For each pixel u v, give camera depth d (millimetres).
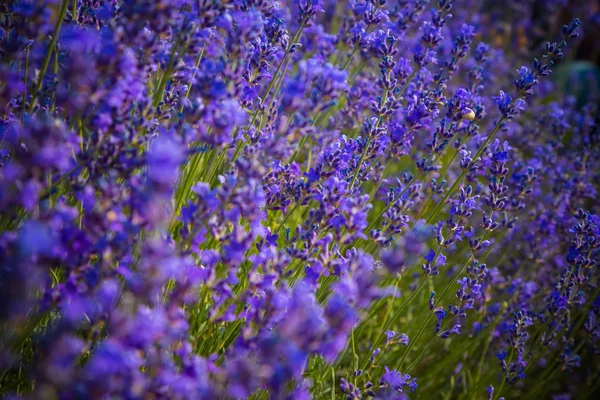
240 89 596
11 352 560
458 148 760
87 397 471
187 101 588
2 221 562
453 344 798
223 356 614
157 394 534
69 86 585
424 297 811
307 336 541
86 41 561
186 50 601
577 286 719
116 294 559
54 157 539
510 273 873
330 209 612
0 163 592
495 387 789
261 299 588
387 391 641
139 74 584
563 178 893
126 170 571
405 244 571
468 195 697
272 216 741
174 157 538
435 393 776
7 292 498
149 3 569
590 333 747
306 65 598
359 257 572
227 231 611
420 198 776
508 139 979
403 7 830
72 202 614
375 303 721
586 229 709
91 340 544
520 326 711
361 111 802
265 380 546
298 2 696
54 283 593
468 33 786
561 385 836
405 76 733
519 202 791
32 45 615
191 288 564
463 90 713
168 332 546
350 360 740
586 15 1668
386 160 824
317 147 786
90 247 550
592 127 1040
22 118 590
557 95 1315
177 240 652
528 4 1594
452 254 837
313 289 577
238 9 623
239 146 677
